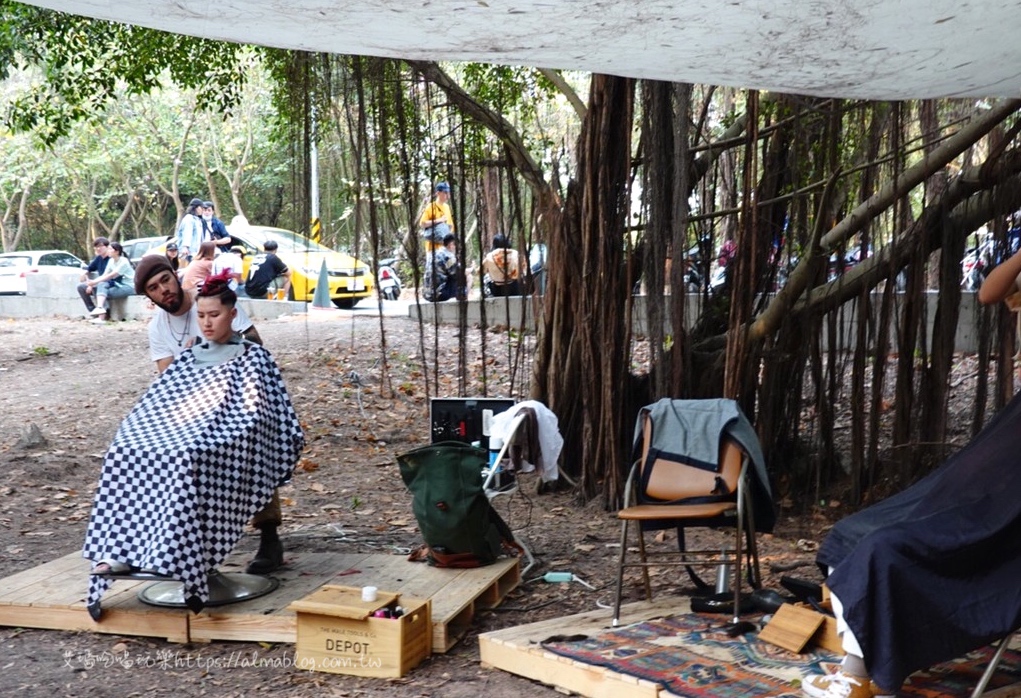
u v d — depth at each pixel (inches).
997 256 257.8
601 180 275.7
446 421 238.2
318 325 557.0
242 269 620.1
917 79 157.2
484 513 203.8
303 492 299.9
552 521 270.2
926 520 132.1
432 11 121.6
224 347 193.5
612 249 278.8
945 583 129.6
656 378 273.0
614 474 276.2
